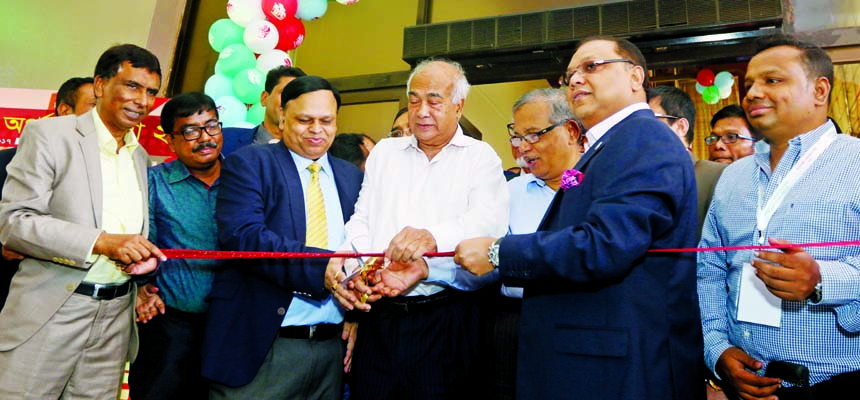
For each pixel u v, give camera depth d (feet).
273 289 5.80
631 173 4.44
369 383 5.95
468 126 17.11
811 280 4.53
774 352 5.24
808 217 5.15
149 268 5.30
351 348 6.70
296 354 5.80
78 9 15.85
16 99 11.63
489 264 4.90
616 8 14.08
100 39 15.81
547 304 4.69
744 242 5.69
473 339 6.23
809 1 13.50
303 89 6.23
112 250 5.19
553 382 4.44
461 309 6.17
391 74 16.81
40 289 5.62
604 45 5.27
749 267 5.41
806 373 4.81
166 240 7.04
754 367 5.24
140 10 16.19
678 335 4.49
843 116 13.85
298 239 6.00
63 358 5.62
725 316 5.89
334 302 6.15
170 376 6.82
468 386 6.09
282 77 9.21
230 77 12.45
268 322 5.69
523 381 4.64
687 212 4.61
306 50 18.60
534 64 15.29
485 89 18.42
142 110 6.20
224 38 12.93
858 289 4.66
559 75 15.17
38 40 15.57
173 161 7.45
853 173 5.08
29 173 5.63
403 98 16.67
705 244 6.20
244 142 9.51
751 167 5.96
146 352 6.91
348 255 5.39
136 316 6.80
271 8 12.38
